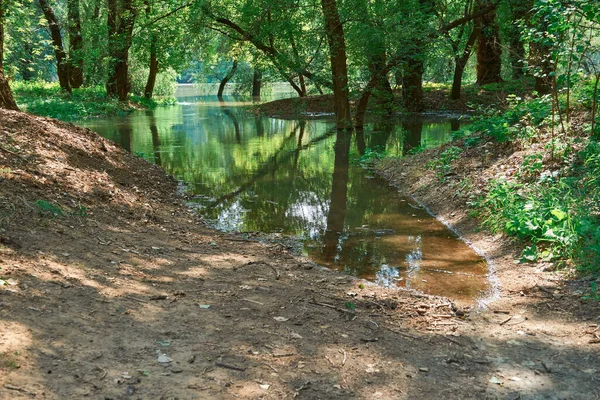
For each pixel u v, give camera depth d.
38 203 6.27
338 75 20.34
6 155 7.40
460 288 5.84
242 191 10.54
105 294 4.62
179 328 4.24
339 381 3.74
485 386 3.81
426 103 28.08
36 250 5.09
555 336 4.59
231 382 3.56
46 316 3.96
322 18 20.00
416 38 19.61
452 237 7.69
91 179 8.27
